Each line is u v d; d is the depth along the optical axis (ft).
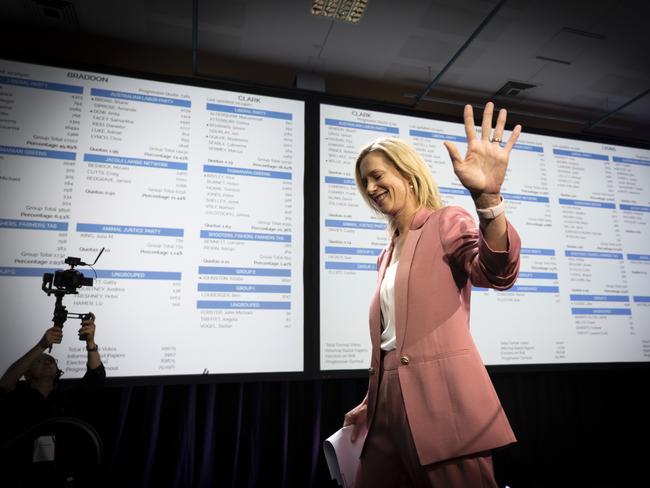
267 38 8.49
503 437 2.77
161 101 7.84
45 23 8.07
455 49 8.80
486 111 2.97
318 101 8.64
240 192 7.81
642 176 10.26
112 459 6.93
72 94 7.45
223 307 7.27
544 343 8.53
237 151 7.98
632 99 10.28
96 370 6.11
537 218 9.24
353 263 8.00
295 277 7.69
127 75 7.77
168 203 7.45
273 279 7.59
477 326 8.25
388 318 3.44
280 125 8.32
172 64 9.07
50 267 6.75
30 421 5.22
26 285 6.61
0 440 4.89
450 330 3.06
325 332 7.59
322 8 7.81
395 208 3.70
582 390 9.39
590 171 9.90
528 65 9.23
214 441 7.42
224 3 7.66
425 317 3.11
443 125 9.29
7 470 4.89
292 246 7.80
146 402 7.24
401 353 3.10
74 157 7.22
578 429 9.16
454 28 8.25
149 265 7.13
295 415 7.88
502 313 8.45
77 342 6.56
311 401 7.97
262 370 7.18
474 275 2.98
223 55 8.93
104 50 8.69
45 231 6.84
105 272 6.92
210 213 7.59
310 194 8.11
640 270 9.61
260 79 9.55
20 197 6.87
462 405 2.84
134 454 7.08
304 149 8.32
